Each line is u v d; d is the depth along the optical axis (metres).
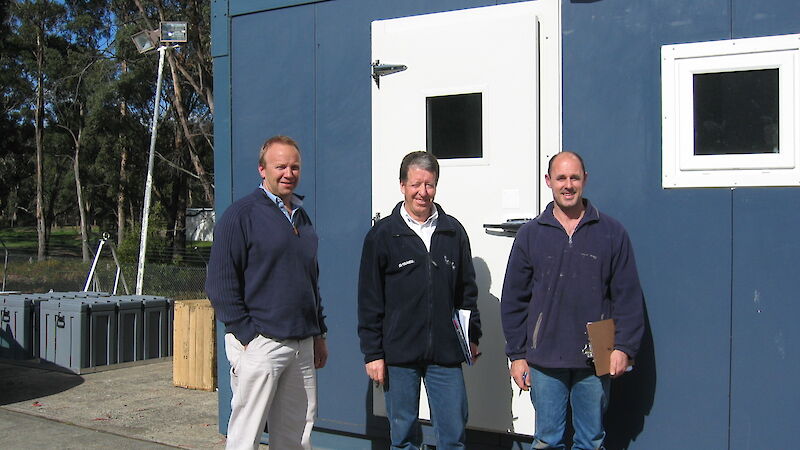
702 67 3.26
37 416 5.56
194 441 4.83
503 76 3.62
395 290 3.30
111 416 5.55
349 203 4.19
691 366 3.31
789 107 3.09
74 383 6.81
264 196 3.26
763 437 3.16
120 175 31.70
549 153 3.57
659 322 3.37
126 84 28.25
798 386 3.10
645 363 3.40
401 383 3.32
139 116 31.48
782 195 3.12
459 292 3.34
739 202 3.20
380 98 3.98
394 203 3.96
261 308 3.19
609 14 3.46
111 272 13.24
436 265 3.26
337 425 4.23
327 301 4.26
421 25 3.87
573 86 3.55
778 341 3.13
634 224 3.43
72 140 34.25
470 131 3.73
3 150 36.75
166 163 31.91
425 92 3.83
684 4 3.31
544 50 3.58
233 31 4.57
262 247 3.18
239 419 3.22
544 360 3.07
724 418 3.24
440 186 3.79
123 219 32.56
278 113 4.41
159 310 7.91
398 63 3.91
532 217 3.55
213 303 3.21
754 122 3.19
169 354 7.98
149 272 12.78
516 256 3.17
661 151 3.37
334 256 4.24
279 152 3.23
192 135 26.84
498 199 3.64
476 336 3.35
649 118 3.39
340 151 4.21
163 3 25.33
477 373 3.70
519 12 3.63
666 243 3.36
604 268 3.04
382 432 4.09
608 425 3.50
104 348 7.45
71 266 15.67
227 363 4.72
